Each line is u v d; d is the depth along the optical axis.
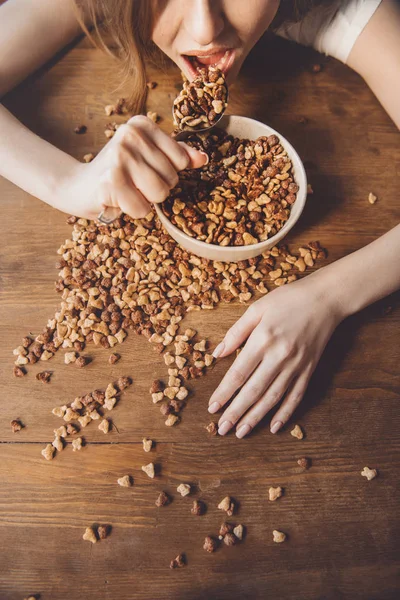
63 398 0.76
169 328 0.78
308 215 0.82
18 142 0.78
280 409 0.75
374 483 0.75
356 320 0.80
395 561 0.73
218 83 0.75
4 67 0.82
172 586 0.72
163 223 0.75
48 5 0.82
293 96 0.87
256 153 0.78
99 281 0.80
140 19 0.75
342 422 0.77
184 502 0.74
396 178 0.84
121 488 0.74
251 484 0.74
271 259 0.80
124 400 0.76
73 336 0.77
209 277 0.79
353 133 0.85
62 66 0.87
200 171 0.78
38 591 0.71
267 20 0.76
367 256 0.77
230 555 0.73
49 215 0.81
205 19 0.69
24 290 0.79
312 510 0.74
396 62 0.83
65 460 0.74
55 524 0.73
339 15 0.84
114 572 0.72
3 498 0.73
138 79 0.83
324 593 0.72
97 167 0.72
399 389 0.78
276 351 0.74
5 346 0.78
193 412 0.76
